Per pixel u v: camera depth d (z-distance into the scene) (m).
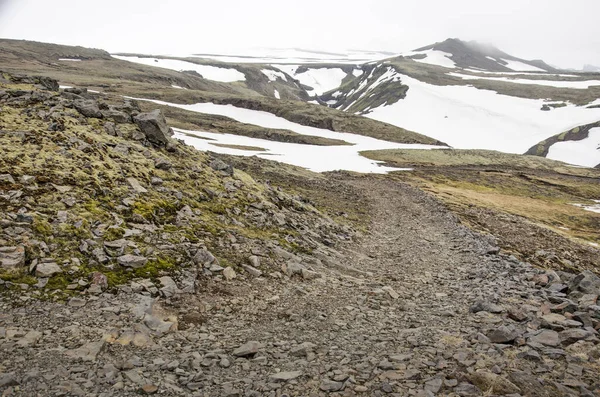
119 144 22.69
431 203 58.56
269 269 16.27
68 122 22.56
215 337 10.16
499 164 176.00
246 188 26.84
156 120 26.48
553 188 133.62
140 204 17.22
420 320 12.35
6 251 11.02
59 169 16.89
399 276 19.19
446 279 18.97
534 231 49.62
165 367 8.23
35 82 29.62
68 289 10.84
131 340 9.25
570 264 33.78
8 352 7.90
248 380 7.95
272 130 193.62
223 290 13.34
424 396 7.24
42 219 13.15
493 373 8.02
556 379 7.95
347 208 45.66
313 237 24.22
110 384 7.38
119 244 13.63
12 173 15.13
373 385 7.81
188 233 16.72
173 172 22.89
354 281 17.17
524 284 16.98
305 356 9.27
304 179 68.12
